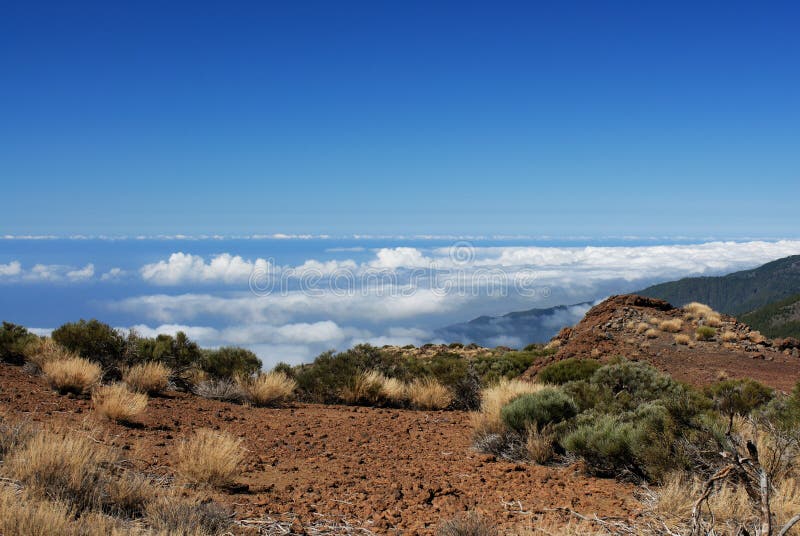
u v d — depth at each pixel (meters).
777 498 5.90
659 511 6.33
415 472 8.59
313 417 13.58
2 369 14.00
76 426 8.84
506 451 10.06
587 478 8.32
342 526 5.98
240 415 12.81
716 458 7.13
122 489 5.76
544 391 10.96
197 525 5.21
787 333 153.62
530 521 5.90
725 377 23.88
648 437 7.84
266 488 7.32
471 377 18.20
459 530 5.51
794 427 8.21
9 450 6.34
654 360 26.09
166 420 10.88
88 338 14.99
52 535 4.48
